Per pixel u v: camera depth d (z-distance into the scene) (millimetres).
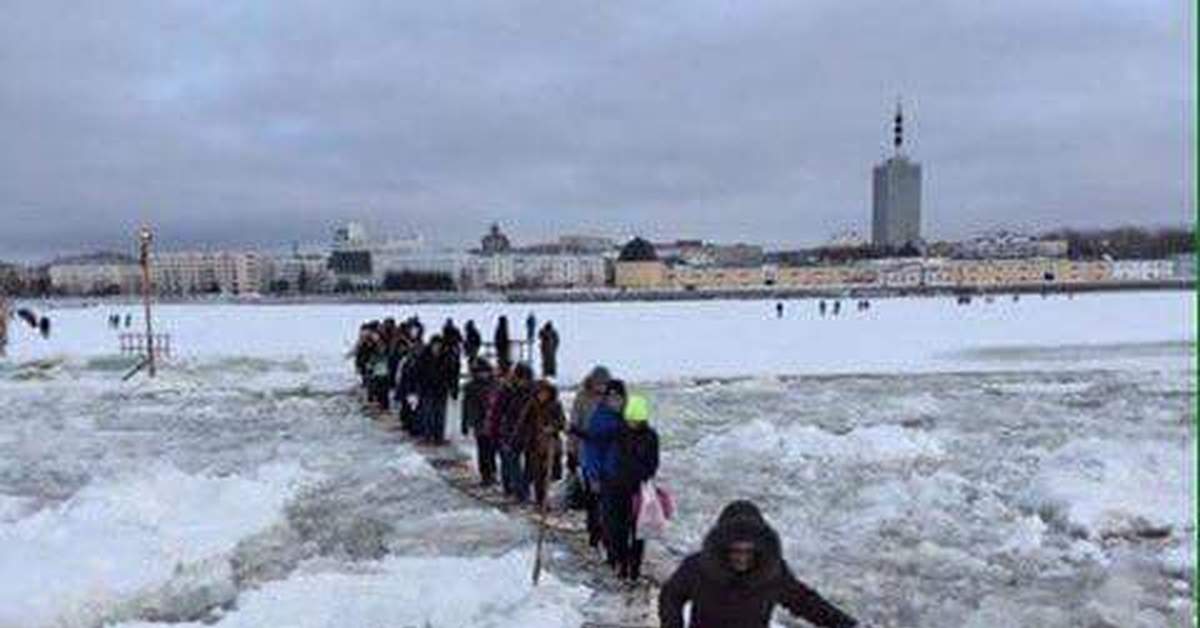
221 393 32156
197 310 120062
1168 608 11562
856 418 26688
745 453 20750
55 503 16844
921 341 57344
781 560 5895
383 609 10961
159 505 15188
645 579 12086
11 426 25625
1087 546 14109
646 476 11773
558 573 12375
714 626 5840
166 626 10727
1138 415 26531
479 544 14008
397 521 15305
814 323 77438
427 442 21938
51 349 52656
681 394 31719
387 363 27141
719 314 95875
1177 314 89812
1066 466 18250
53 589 11344
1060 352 49594
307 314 103938
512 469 16188
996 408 28266
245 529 14125
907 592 12188
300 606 11188
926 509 15906
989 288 192000
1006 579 12766
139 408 28906
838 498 17047
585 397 13695
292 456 20922
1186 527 14742
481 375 17562
